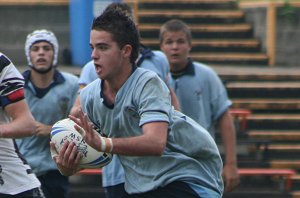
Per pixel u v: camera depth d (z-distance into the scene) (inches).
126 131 593.6
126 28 575.8
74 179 1173.7
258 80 1419.8
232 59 1627.7
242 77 1416.1
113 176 762.2
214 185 617.6
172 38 865.5
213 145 615.5
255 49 1659.7
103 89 595.5
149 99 573.9
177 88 877.2
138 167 612.4
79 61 1595.7
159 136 565.3
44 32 892.6
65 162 589.3
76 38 1598.2
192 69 878.4
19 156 672.4
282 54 1654.8
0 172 658.8
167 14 1673.2
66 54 1620.3
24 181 668.1
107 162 598.2
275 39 1649.9
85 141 562.6
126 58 580.7
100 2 1581.0
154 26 1635.1
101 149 554.3
